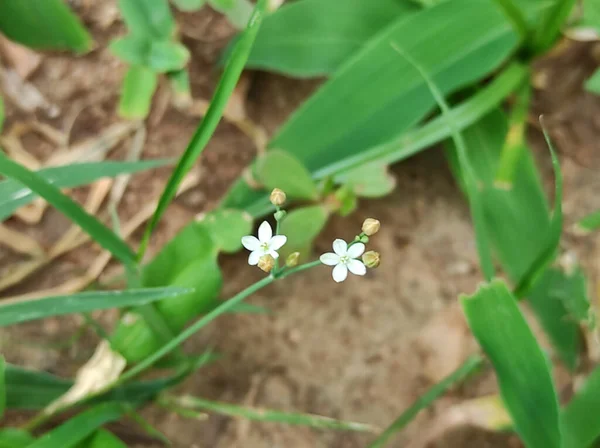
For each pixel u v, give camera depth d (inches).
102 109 4.7
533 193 4.5
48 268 4.5
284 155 4.0
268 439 4.4
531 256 4.4
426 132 4.3
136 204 4.6
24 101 4.6
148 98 4.5
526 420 3.4
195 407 4.4
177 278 3.6
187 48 4.8
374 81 4.3
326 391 4.5
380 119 4.3
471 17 4.3
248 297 4.6
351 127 4.3
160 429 4.3
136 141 4.7
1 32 4.5
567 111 4.9
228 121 4.8
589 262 4.7
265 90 4.9
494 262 4.8
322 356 4.6
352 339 4.7
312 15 4.6
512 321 3.0
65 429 3.3
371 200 4.9
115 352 3.6
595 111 4.9
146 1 4.4
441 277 4.8
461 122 4.3
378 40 4.3
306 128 4.3
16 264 4.4
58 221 4.5
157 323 3.6
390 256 4.8
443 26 4.3
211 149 4.8
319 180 4.3
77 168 3.7
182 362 3.9
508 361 3.2
